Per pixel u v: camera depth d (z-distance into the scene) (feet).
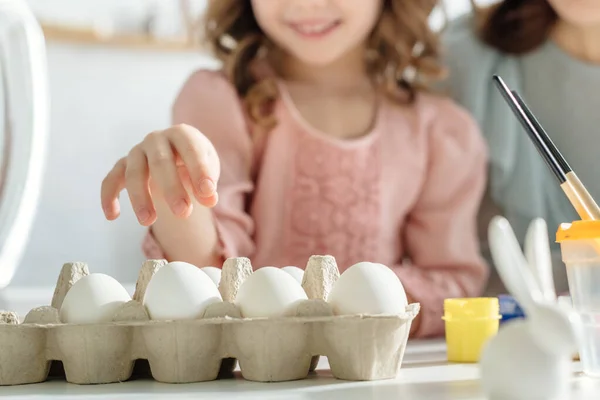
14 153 3.61
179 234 3.37
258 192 4.63
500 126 4.86
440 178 4.78
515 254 1.83
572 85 4.89
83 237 6.60
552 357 1.85
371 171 4.64
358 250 4.57
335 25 4.47
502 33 5.02
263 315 2.21
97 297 2.26
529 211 4.73
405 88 5.08
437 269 4.58
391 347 2.20
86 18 6.49
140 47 6.59
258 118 4.68
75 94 6.53
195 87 4.80
